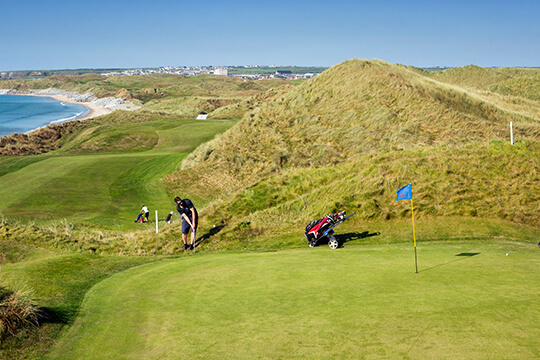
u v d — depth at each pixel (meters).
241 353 4.43
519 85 65.81
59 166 32.97
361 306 5.45
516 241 11.17
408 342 4.18
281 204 16.59
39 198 23.55
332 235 11.16
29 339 5.17
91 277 8.26
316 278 7.16
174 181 27.78
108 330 5.51
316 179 19.47
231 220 16.34
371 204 14.55
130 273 8.61
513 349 3.81
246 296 6.42
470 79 73.75
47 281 7.63
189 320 5.60
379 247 10.59
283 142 29.75
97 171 31.16
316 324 4.97
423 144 24.36
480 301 5.26
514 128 26.62
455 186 15.53
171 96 171.62
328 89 34.19
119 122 75.75
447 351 3.88
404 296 5.71
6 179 28.58
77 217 19.55
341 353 4.13
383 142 26.14
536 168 16.64
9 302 5.56
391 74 33.59
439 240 11.61
